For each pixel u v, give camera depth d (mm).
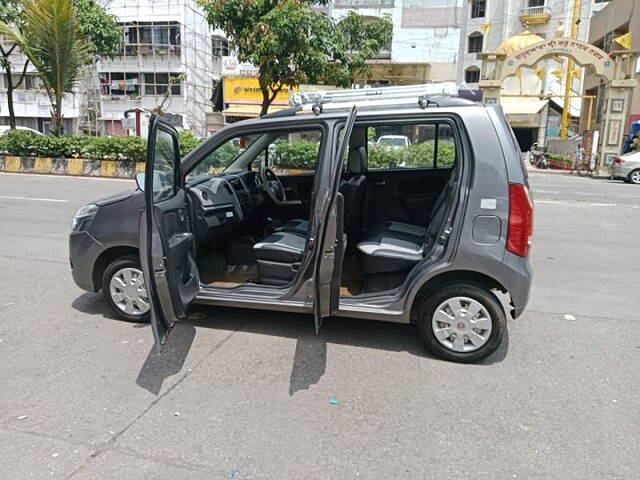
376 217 5055
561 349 3994
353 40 14781
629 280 5988
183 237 3754
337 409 3070
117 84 35125
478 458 2633
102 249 4219
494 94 21453
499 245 3473
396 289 3814
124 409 3021
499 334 3621
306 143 5242
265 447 2691
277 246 4023
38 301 4840
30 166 17297
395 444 2738
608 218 10367
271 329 4223
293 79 12523
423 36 32969
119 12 34438
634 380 3502
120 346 3869
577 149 24781
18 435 2752
